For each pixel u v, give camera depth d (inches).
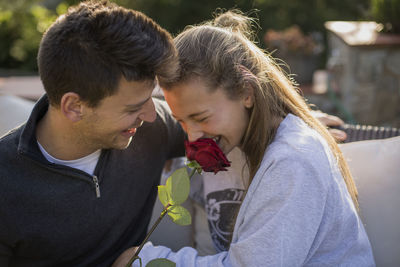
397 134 67.9
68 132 48.5
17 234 48.9
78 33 42.9
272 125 51.8
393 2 144.7
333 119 69.2
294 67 176.9
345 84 152.1
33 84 118.1
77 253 53.8
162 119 59.4
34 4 263.1
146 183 58.0
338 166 51.2
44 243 50.8
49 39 44.2
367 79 145.4
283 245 44.8
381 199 57.7
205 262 50.1
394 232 56.6
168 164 67.6
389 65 144.1
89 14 43.4
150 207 61.2
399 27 147.0
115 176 53.4
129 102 45.1
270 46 177.3
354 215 49.5
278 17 312.2
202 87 46.6
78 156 50.8
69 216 50.8
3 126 73.9
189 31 50.4
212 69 46.4
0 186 46.8
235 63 48.0
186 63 46.7
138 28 43.1
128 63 42.5
